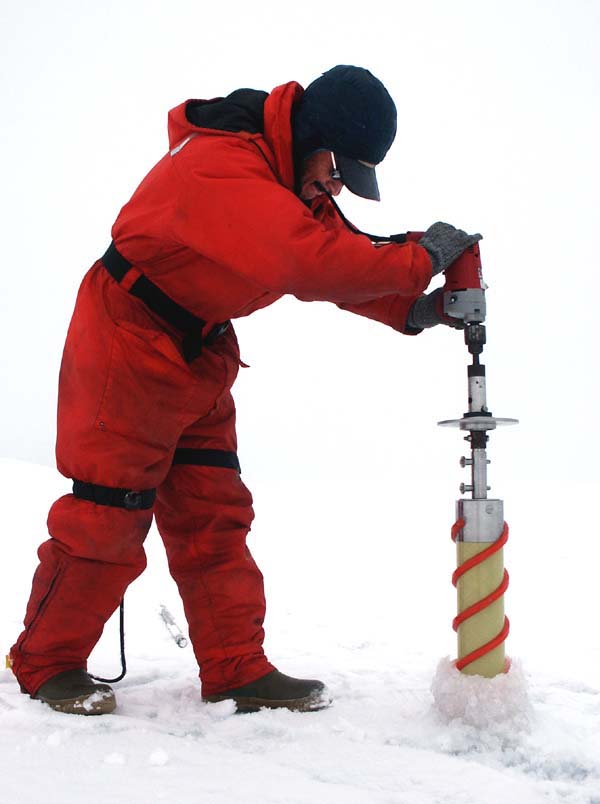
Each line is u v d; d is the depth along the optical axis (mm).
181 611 3672
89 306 1983
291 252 1686
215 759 1629
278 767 1586
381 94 1899
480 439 1896
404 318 2150
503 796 1453
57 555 1974
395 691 2164
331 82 1885
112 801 1402
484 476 1894
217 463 2150
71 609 1975
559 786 1508
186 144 1856
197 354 2012
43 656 1992
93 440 1939
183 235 1779
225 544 2131
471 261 1910
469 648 1859
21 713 1883
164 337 1937
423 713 1929
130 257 1950
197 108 1955
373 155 1903
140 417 1950
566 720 1883
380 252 1762
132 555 2002
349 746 1714
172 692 2213
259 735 1821
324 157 1921
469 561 1865
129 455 1949
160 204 1851
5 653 2758
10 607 3691
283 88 1889
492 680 1814
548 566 4820
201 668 2111
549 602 3846
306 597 4070
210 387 2049
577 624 3355
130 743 1717
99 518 1943
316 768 1599
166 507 2168
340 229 1857
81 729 1817
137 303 1962
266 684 2035
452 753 1708
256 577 2156
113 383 1933
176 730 1867
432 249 1850
